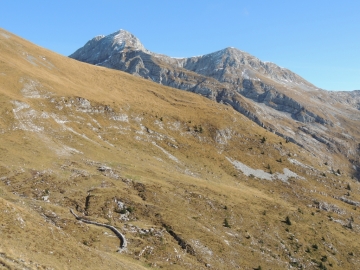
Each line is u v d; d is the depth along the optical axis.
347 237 96.19
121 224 58.03
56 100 115.38
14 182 61.00
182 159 121.62
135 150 113.06
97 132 113.88
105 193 67.25
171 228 62.12
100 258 38.03
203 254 57.31
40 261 29.38
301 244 80.31
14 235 32.16
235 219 79.06
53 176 67.56
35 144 82.31
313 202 123.62
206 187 93.62
